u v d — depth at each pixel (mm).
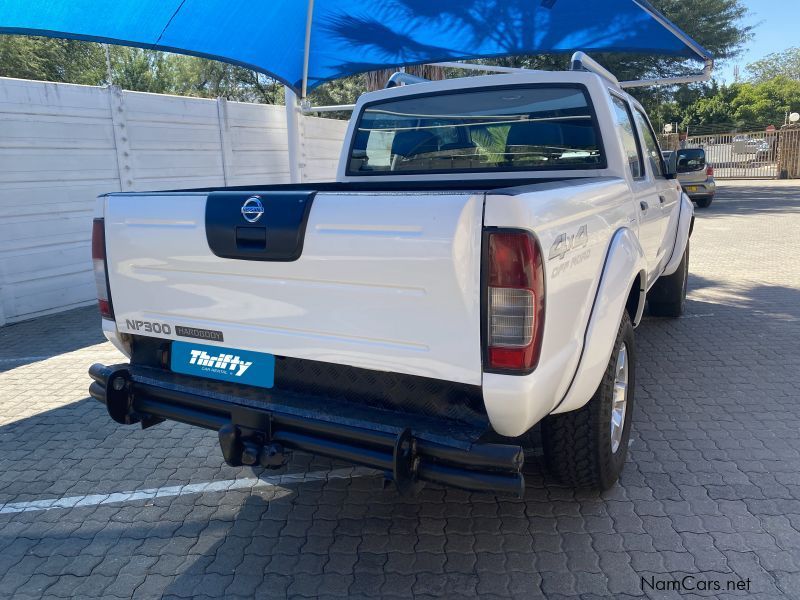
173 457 4082
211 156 10023
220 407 2809
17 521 3365
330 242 2479
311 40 7496
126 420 3084
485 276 2246
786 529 3014
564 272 2486
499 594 2650
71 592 2785
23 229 7805
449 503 3385
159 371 3178
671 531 3027
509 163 4301
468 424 2506
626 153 4070
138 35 6230
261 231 2609
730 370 5191
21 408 5023
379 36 7445
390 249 2361
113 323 3221
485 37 7477
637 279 3564
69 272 8391
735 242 12477
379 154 4809
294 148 9891
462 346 2320
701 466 3633
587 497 3348
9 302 7762
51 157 7953
